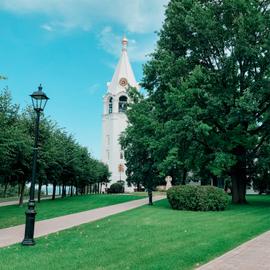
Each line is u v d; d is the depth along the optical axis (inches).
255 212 897.5
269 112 1121.4
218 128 1169.4
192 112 1035.3
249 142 1119.6
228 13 1132.5
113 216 876.6
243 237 521.0
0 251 445.1
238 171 1227.2
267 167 1323.8
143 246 457.4
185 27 1189.7
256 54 1077.8
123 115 4399.6
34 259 394.6
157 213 901.8
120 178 4308.6
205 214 864.3
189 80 1079.0
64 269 350.3
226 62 1107.9
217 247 442.0
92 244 482.3
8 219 873.5
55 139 1665.8
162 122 1235.2
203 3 1227.2
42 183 1862.7
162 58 1227.2
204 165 1221.1
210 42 1162.6
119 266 357.1
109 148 4419.3
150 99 1331.2
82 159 2340.1
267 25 1114.1
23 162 1233.4
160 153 1263.5
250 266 350.3
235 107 1045.2
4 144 928.9
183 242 480.1
